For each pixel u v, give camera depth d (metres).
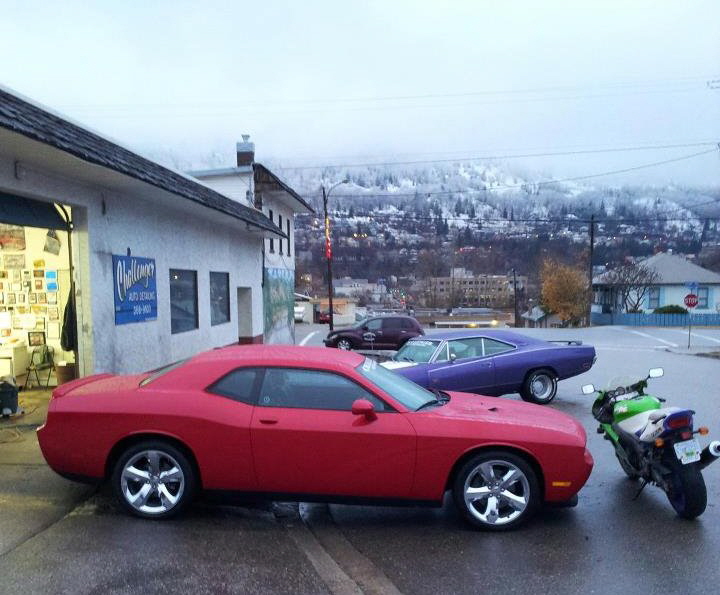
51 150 6.62
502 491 4.62
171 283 12.17
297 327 41.53
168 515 4.68
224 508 5.04
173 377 4.89
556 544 4.41
